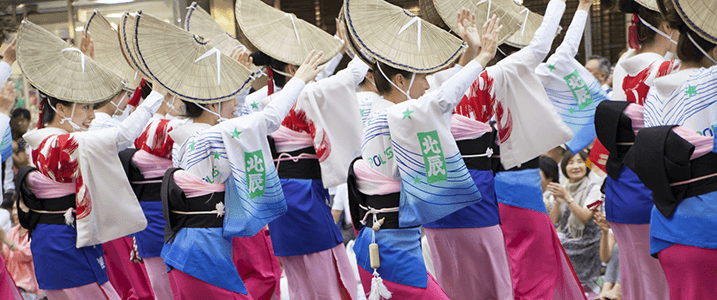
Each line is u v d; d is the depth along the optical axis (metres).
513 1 5.81
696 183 3.62
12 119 9.16
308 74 4.83
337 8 12.90
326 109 5.19
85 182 5.18
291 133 5.34
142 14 4.70
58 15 10.59
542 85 4.97
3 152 5.68
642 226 4.79
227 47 6.97
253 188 4.51
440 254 5.13
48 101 5.39
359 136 5.25
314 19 13.03
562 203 7.47
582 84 5.21
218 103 4.86
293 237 5.30
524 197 5.31
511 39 5.64
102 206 5.23
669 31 4.78
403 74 4.39
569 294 5.43
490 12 5.37
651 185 3.78
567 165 7.46
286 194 5.29
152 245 5.86
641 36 5.01
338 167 5.19
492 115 4.97
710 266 3.60
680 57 3.96
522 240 5.36
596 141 5.54
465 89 4.14
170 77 4.70
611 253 6.70
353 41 4.52
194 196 4.45
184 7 10.25
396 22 4.39
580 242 7.20
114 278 6.52
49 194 5.32
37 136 5.36
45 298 7.78
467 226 4.96
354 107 5.24
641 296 4.99
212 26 7.09
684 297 3.77
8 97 5.11
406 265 4.17
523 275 5.33
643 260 4.86
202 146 4.45
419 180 4.09
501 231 5.12
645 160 3.75
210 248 4.43
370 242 4.26
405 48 4.33
